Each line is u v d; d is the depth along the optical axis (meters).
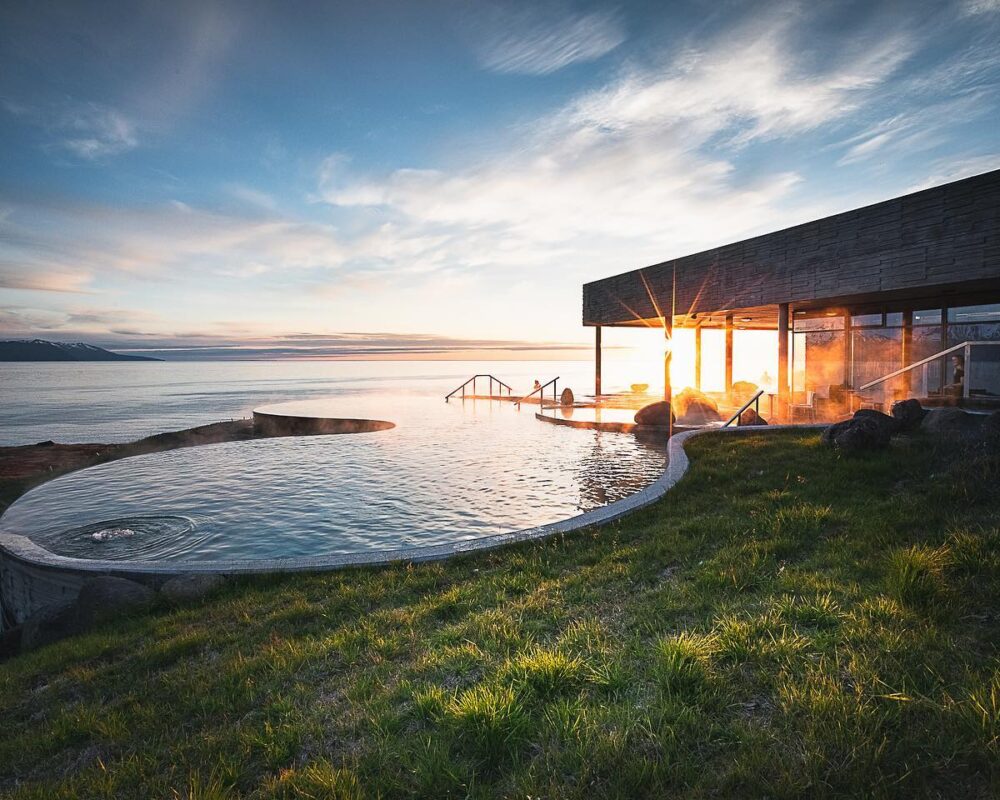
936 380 15.16
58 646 5.58
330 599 5.61
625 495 10.69
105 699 4.10
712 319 24.59
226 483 13.69
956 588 3.73
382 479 13.21
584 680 3.25
